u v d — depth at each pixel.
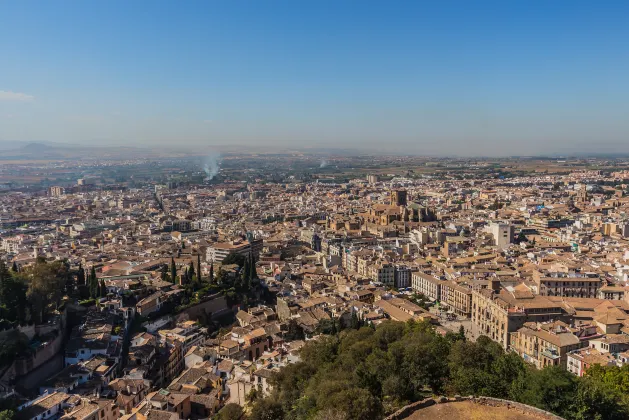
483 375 173.50
